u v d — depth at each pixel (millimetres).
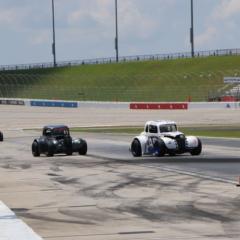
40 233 19062
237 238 17891
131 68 198875
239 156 49625
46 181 33406
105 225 20250
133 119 142875
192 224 20172
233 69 177125
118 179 33844
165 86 173375
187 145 49906
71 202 25469
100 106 161375
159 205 24250
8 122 144375
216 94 159000
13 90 189250
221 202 24734
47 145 52594
